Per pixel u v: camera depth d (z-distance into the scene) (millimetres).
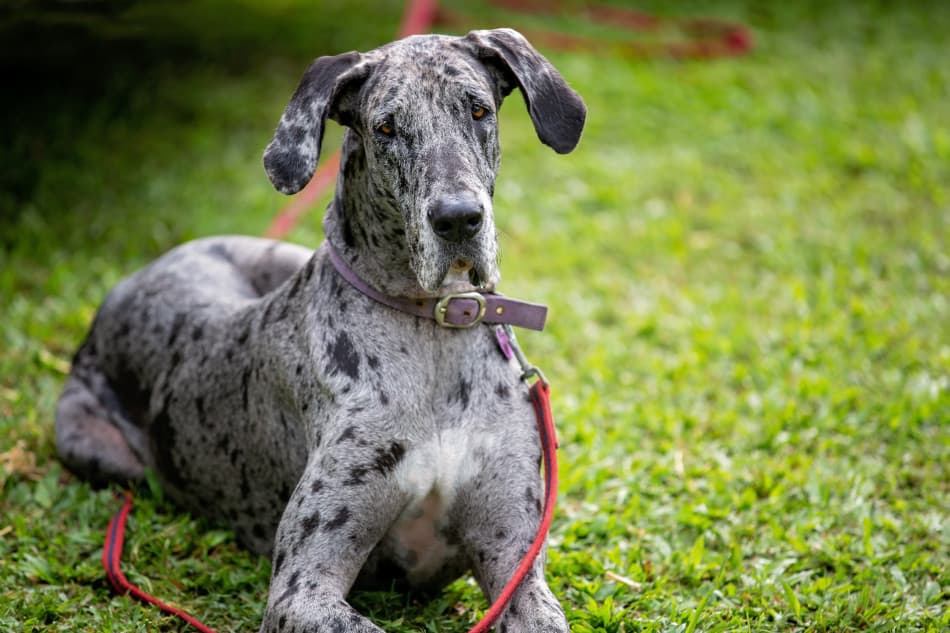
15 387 8398
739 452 7676
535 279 10578
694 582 6188
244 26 16438
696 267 10922
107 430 7266
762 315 9859
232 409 6273
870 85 15609
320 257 5871
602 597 6023
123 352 7203
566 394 8500
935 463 7395
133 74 14703
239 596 6016
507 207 11984
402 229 5418
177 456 6672
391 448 5414
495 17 17938
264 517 6285
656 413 8172
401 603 5910
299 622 4961
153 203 11586
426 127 5242
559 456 7578
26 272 10148
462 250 5125
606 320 9891
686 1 19719
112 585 6105
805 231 11523
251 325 6223
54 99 13852
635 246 11266
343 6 18297
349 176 5617
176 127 13586
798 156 13398
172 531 6621
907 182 12641
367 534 5410
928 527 6641
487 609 5844
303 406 5707
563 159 13242
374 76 5430
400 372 5504
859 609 5852
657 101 14875
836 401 8172
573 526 6684
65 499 6969
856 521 6762
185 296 6977
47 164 12258
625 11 18938
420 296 5551
